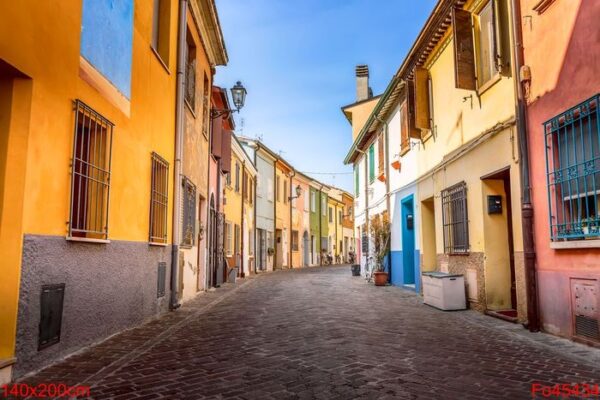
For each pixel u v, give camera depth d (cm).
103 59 621
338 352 566
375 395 399
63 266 520
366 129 1922
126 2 703
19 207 445
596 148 586
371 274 1869
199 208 1386
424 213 1322
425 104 1204
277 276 2359
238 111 1505
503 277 898
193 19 1170
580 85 608
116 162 666
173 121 984
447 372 474
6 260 438
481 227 909
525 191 724
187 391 413
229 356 548
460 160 1012
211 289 1505
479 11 927
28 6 452
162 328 741
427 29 1101
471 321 813
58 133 508
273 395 400
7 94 454
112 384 434
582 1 603
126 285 712
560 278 654
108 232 640
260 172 2898
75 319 552
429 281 1052
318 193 4284
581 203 621
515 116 760
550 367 494
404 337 666
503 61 801
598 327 579
